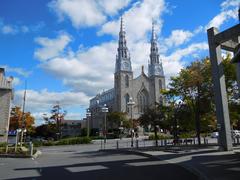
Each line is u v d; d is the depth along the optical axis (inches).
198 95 1209.4
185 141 1466.5
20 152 1088.8
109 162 732.7
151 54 4867.1
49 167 668.7
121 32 4650.6
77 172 573.9
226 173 476.4
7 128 1742.1
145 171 556.4
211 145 1154.7
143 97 4505.4
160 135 2508.6
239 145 1112.2
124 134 3184.1
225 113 903.7
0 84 1796.3
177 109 1312.7
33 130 2822.3
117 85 4463.6
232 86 1136.8
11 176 538.0
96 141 2436.0
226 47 982.4
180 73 1290.6
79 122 5103.3
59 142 2054.6
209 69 1198.3
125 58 4505.4
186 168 585.3
